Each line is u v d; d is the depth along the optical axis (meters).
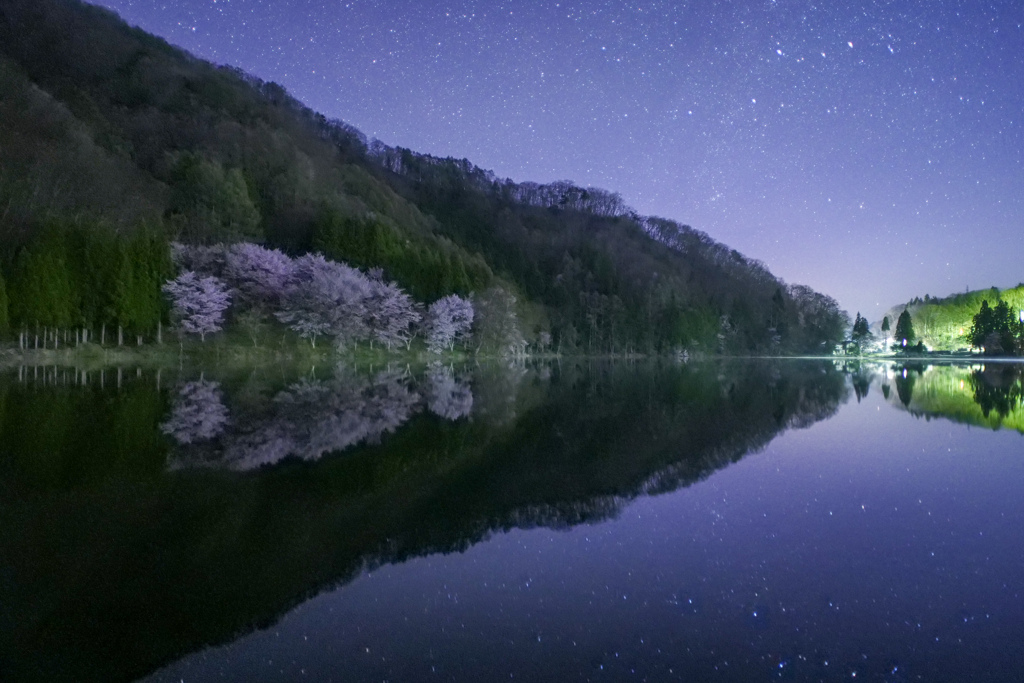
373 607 6.73
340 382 39.28
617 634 6.00
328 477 12.71
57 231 50.66
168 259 58.66
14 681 5.36
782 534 9.12
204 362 55.84
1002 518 9.80
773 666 5.36
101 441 16.11
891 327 154.25
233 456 14.62
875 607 6.54
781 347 131.88
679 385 40.84
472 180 187.12
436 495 11.45
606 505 10.79
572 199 198.12
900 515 10.03
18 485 11.77
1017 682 5.06
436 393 32.75
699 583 7.27
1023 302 118.88
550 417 22.73
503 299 89.62
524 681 5.18
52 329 48.47
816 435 18.33
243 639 6.03
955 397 30.47
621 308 114.19
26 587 7.26
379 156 178.00
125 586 7.30
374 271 77.50
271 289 65.44
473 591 7.14
